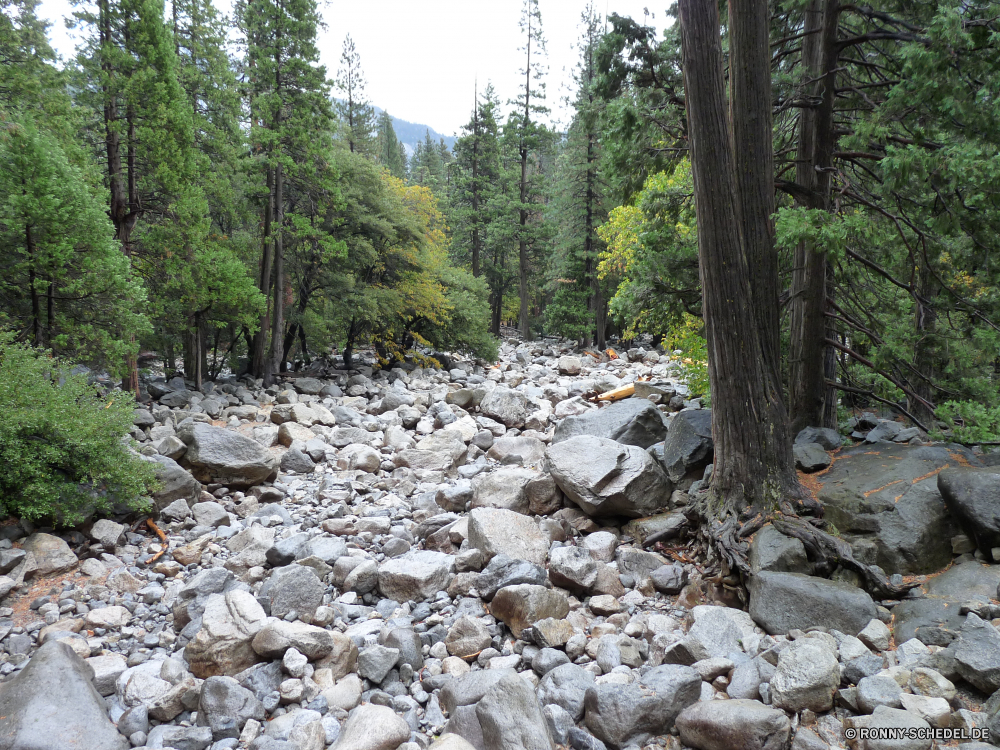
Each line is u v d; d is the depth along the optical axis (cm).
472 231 4597
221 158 2080
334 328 2622
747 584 661
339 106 4619
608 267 2844
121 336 1336
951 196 821
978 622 495
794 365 1033
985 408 873
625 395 1961
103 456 891
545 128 4291
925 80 730
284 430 1537
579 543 870
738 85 764
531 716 470
